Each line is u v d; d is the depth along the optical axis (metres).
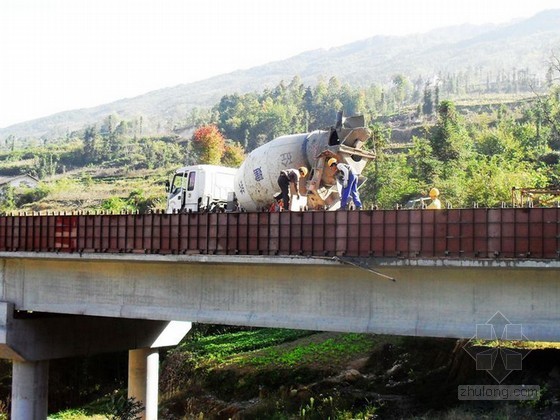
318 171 24.34
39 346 28.31
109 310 25.77
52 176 158.88
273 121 163.62
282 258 20.44
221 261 21.59
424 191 50.81
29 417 28.44
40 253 26.28
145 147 181.25
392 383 29.25
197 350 41.00
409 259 18.58
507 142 70.31
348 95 189.25
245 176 27.94
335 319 20.61
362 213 19.34
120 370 44.84
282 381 33.12
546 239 17.14
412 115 162.00
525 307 18.09
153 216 23.36
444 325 18.98
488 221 17.75
